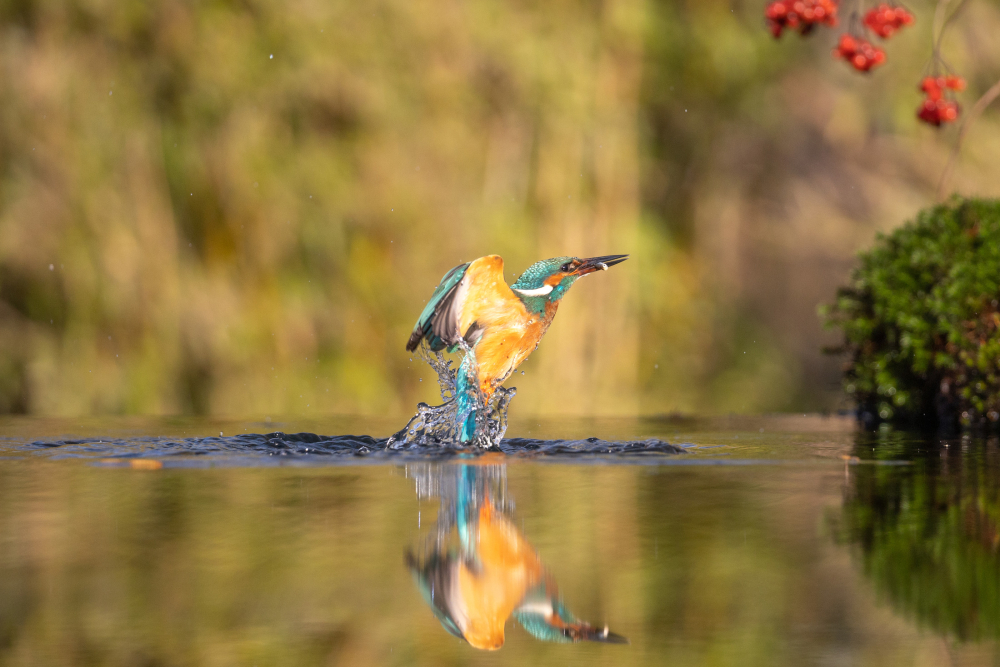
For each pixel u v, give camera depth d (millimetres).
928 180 20703
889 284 9750
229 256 15562
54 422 10602
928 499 5438
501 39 17109
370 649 3266
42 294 15109
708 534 4660
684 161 20203
